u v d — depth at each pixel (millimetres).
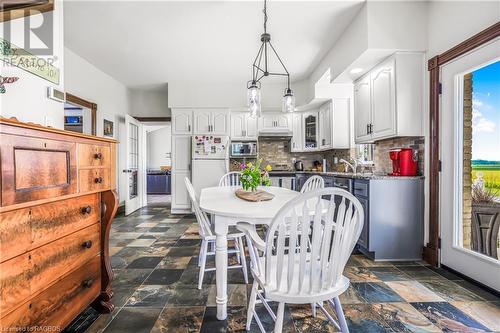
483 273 1833
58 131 1035
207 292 1806
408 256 2410
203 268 1871
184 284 1923
